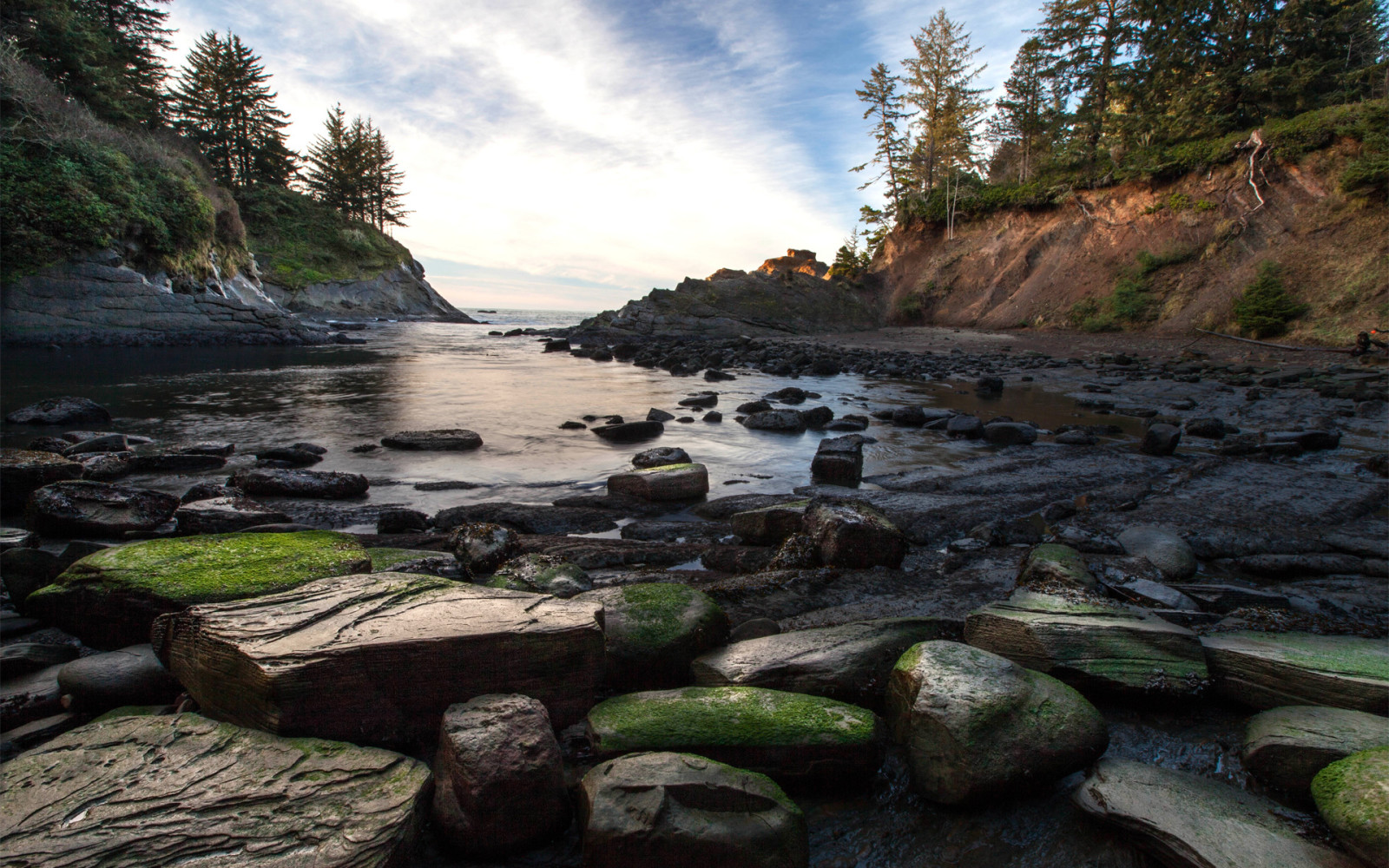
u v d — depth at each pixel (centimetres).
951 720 239
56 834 182
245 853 179
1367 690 263
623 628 311
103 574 325
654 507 631
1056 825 226
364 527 555
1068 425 1134
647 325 3894
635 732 244
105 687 266
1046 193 3941
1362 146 2620
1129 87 3775
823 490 688
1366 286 2311
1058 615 329
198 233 2825
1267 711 273
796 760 242
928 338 3488
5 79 2347
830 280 4706
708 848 192
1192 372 1886
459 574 411
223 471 734
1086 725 251
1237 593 409
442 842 209
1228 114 3322
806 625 366
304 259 5791
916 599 405
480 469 776
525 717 226
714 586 405
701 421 1128
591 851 195
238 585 316
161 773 205
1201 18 3516
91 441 800
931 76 4919
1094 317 3219
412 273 6919
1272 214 2831
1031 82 4566
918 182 5094
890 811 236
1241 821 209
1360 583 449
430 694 246
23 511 549
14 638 338
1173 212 3219
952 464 820
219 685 243
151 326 2484
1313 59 3198
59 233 2258
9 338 2178
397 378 1742
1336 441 920
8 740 248
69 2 3906
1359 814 191
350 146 7175
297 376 1714
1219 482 711
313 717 229
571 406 1291
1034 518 603
